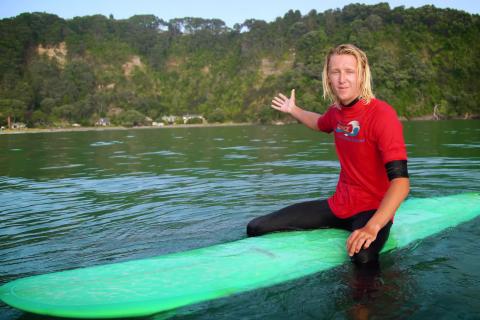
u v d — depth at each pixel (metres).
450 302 1.74
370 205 2.60
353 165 2.63
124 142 16.95
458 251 2.38
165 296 1.88
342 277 2.07
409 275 2.05
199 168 6.86
